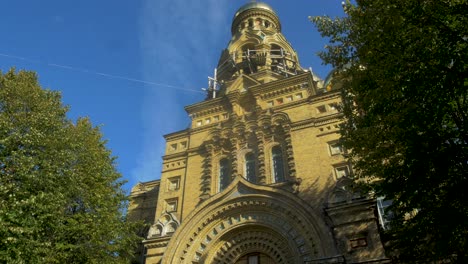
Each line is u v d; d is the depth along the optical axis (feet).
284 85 102.42
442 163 42.47
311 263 67.00
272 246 77.20
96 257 69.62
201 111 108.88
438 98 42.47
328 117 89.71
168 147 106.52
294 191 79.97
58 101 78.48
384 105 47.19
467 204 43.14
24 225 54.85
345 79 58.54
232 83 116.78
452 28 41.60
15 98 69.56
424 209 47.80
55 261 59.31
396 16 43.16
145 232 100.63
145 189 112.47
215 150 97.60
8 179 58.85
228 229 80.53
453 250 47.21
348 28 55.83
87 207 72.18
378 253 63.77
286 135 90.84
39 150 65.92
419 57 42.75
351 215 69.56
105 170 79.41
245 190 82.23
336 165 81.82
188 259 79.46
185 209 89.76
